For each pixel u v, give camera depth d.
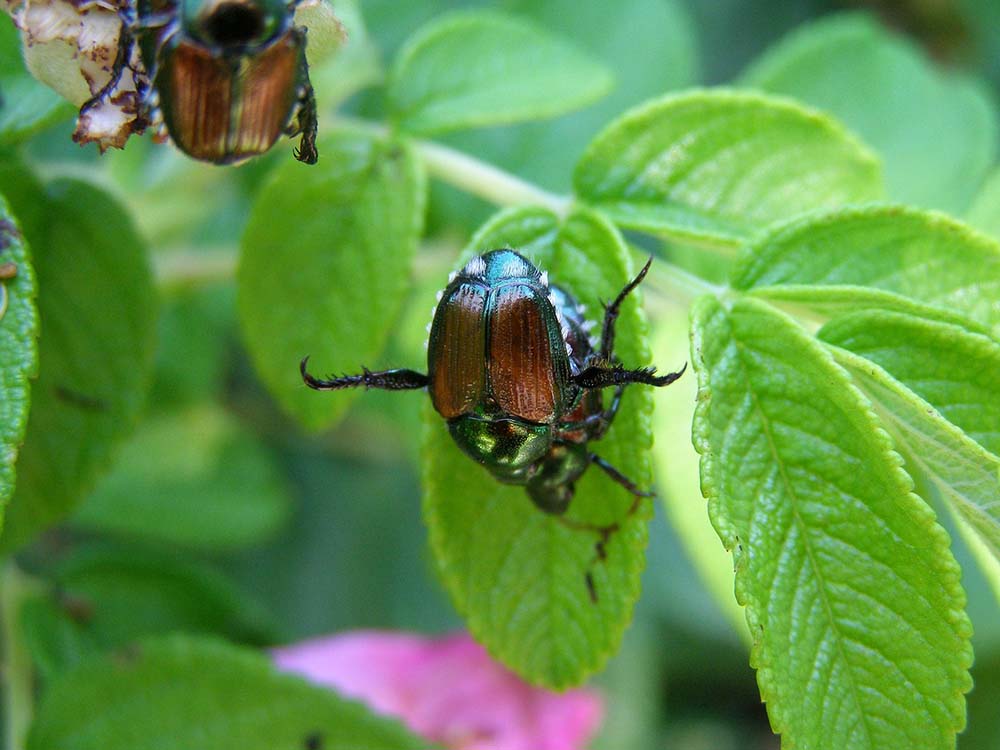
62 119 0.07
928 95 0.11
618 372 0.07
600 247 0.07
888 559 0.06
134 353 0.08
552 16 0.12
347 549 0.14
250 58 0.06
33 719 0.08
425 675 0.10
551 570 0.07
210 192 0.11
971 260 0.07
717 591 0.09
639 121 0.08
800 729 0.06
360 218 0.08
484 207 0.11
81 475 0.08
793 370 0.07
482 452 0.07
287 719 0.09
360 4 0.12
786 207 0.08
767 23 0.16
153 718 0.09
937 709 0.06
